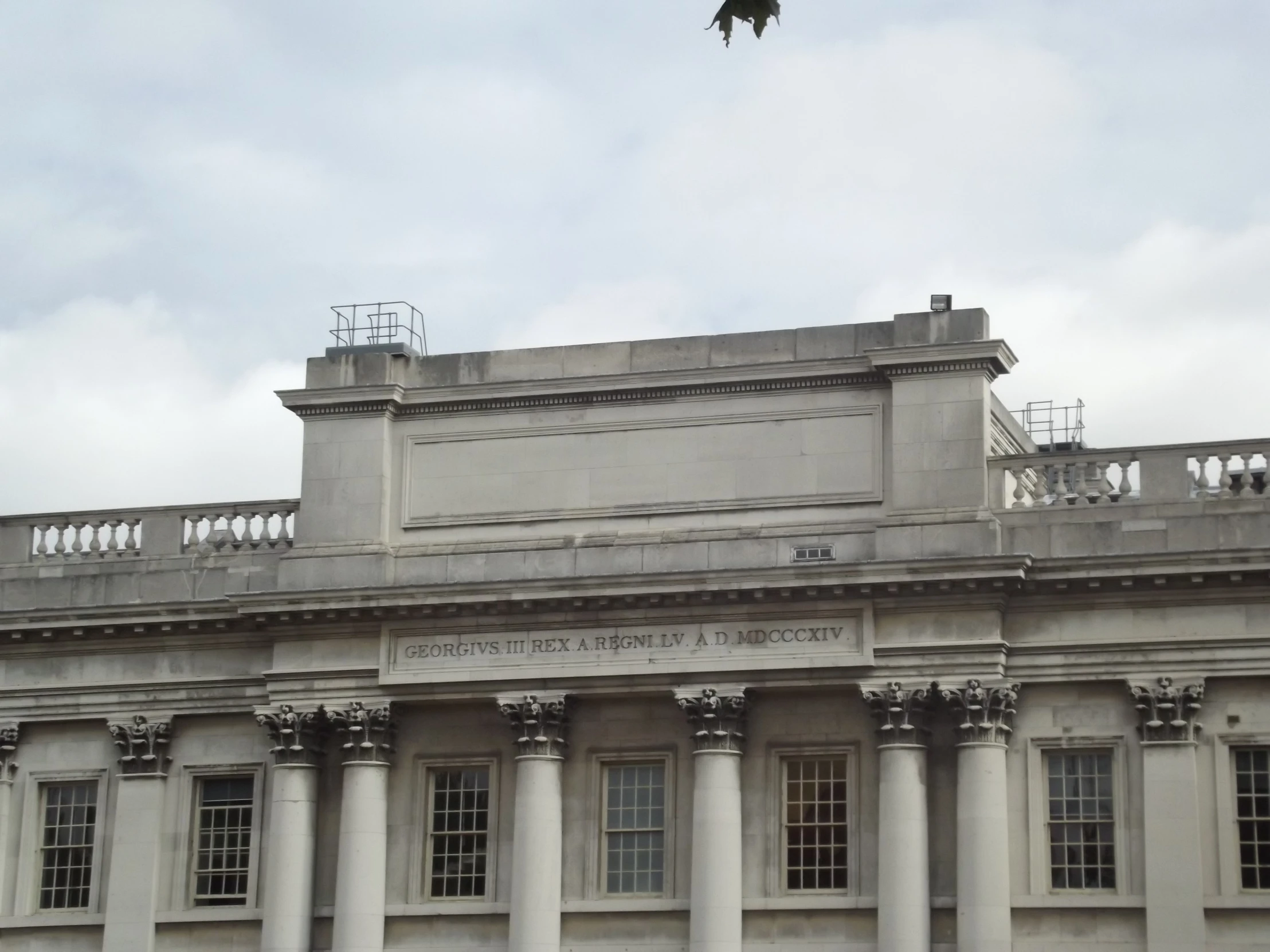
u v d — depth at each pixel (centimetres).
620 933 6631
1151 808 6288
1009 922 6303
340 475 7125
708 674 6588
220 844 7175
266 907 6894
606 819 6762
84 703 7306
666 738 6738
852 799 6550
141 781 7219
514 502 7006
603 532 6900
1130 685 6353
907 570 6419
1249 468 6450
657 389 6925
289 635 7000
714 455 6862
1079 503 6506
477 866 6844
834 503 6712
